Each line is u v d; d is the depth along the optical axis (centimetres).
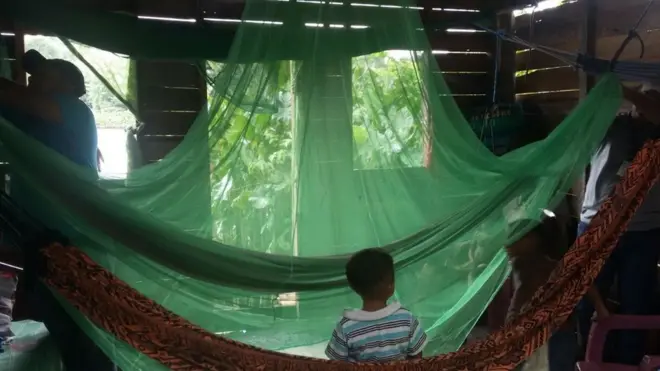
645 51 288
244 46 205
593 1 305
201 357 168
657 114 242
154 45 255
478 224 223
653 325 230
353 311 188
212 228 200
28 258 162
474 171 226
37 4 214
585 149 235
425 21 298
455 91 320
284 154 208
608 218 215
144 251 170
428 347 225
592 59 245
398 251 208
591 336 235
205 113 202
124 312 163
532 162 229
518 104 310
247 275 183
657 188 263
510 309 233
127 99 255
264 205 206
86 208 162
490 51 324
